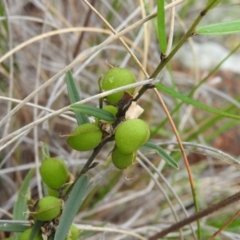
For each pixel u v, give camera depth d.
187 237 0.43
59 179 0.28
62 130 0.49
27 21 0.51
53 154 0.45
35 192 0.44
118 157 0.27
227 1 0.72
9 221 0.30
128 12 0.54
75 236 0.29
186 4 0.51
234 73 0.68
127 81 0.27
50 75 0.50
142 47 0.53
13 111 0.29
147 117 0.51
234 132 0.59
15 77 0.45
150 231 0.41
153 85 0.28
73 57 0.45
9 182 0.43
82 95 0.48
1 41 0.45
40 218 0.28
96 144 0.27
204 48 0.70
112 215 0.46
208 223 0.43
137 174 0.48
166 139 0.53
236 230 0.43
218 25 0.27
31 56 0.47
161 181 0.47
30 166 0.41
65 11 0.54
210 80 0.66
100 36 0.51
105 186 0.46
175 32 0.59
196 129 0.47
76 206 0.28
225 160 0.34
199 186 0.47
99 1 0.53
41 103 0.47
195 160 0.55
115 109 0.28
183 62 0.68
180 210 0.46
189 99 0.28
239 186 0.48
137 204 0.47
